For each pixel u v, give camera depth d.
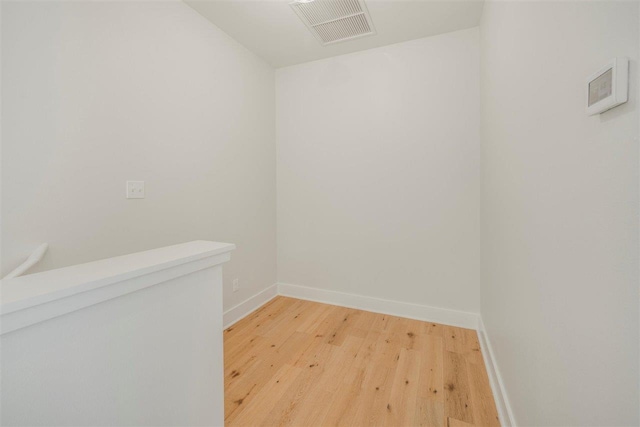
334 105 2.69
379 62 2.50
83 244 1.38
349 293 2.70
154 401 0.72
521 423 1.09
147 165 1.69
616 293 0.53
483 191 2.04
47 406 0.52
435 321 2.38
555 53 0.79
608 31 0.55
